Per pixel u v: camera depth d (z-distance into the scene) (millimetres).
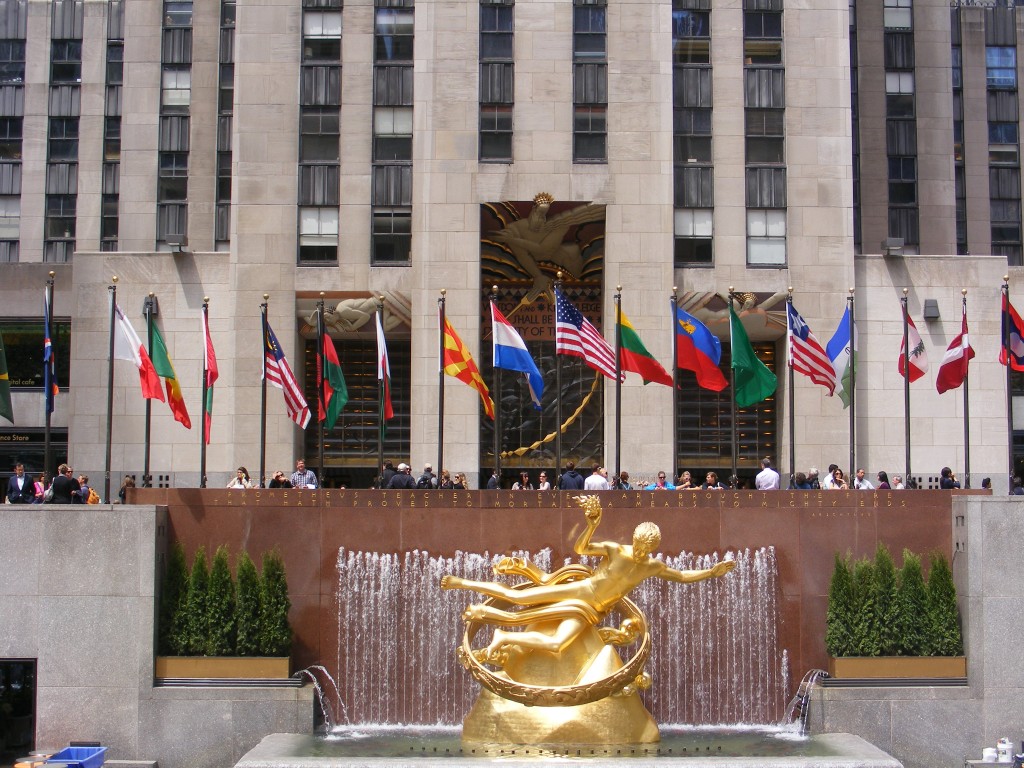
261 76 39375
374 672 26594
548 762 20875
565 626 22672
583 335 30266
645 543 22703
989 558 26047
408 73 39531
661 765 20781
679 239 39156
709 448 41031
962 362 30719
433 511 27000
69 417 40531
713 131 39531
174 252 39562
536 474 40656
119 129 52281
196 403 39000
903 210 47312
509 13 39219
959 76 51688
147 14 48844
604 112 38938
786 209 39281
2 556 25781
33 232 52156
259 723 25359
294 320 38656
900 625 26078
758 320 39031
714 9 39969
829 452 38375
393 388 41031
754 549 26969
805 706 26109
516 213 39094
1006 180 51531
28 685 25797
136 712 25391
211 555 26828
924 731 25656
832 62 39781
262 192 38969
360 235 38906
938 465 38594
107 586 25719
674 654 26641
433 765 20719
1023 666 25828
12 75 53062
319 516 26969
